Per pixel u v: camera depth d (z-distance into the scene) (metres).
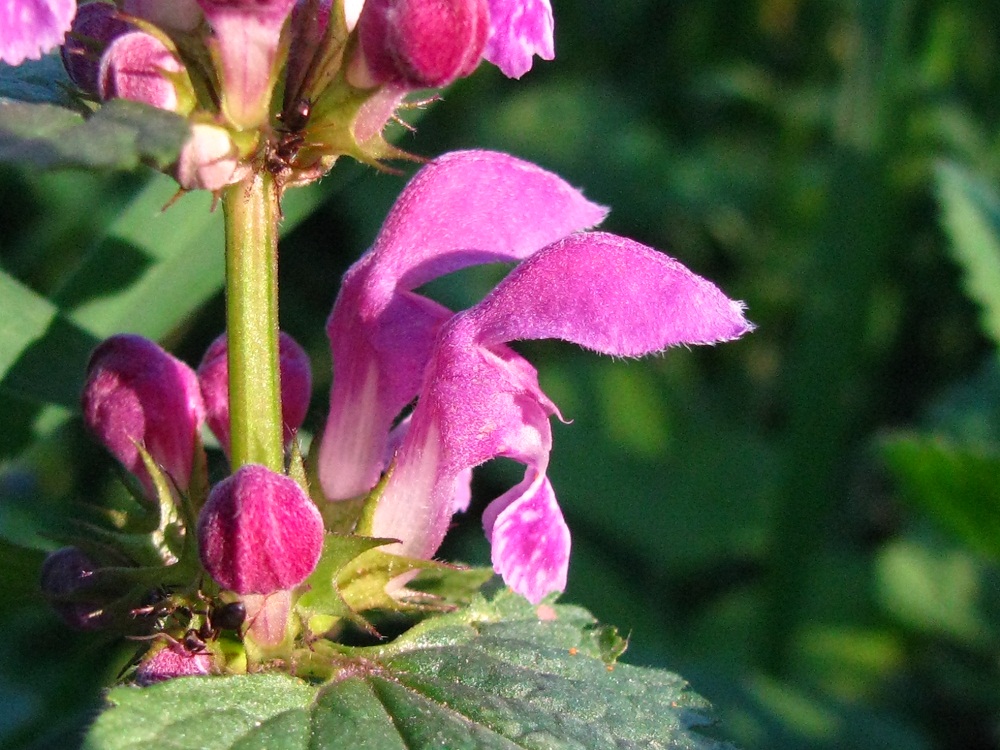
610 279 0.12
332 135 0.11
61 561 0.12
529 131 0.29
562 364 0.25
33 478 0.19
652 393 0.25
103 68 0.11
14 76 0.12
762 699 0.19
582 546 0.23
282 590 0.11
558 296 0.12
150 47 0.11
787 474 0.21
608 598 0.22
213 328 0.20
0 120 0.10
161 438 0.12
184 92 0.11
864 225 0.21
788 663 0.21
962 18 0.27
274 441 0.12
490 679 0.12
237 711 0.11
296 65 0.11
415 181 0.13
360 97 0.11
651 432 0.24
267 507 0.11
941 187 0.18
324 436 0.13
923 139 0.26
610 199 0.28
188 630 0.12
